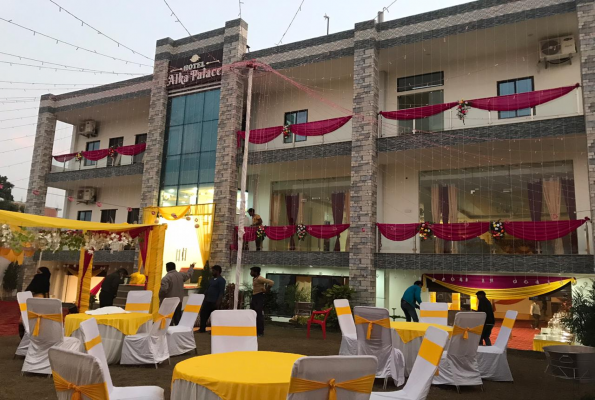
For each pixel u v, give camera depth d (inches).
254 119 768.3
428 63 647.8
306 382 115.3
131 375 277.0
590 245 506.9
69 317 314.8
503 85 605.3
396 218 644.7
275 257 645.9
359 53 620.1
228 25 737.0
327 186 715.4
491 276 536.1
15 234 386.9
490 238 551.8
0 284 906.1
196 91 755.4
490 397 253.8
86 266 566.3
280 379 143.9
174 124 769.6
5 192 1133.1
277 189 751.1
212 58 750.5
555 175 562.9
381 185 658.2
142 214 750.5
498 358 295.4
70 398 127.7
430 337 179.6
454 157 602.5
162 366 305.3
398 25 607.8
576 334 392.2
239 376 146.6
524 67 594.2
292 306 637.3
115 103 853.8
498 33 563.8
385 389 257.9
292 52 679.7
